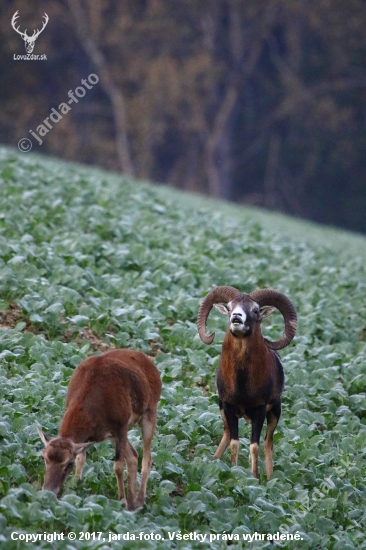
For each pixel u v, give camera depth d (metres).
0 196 78.81
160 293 64.44
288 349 60.09
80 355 49.72
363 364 59.28
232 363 42.59
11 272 57.59
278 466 44.31
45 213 74.62
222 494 40.25
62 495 36.31
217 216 101.75
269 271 77.75
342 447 47.50
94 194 90.06
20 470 37.00
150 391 38.41
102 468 39.25
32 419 41.56
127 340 55.03
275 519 38.31
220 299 44.81
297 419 49.84
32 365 47.06
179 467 40.69
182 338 56.72
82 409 35.44
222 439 44.25
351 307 71.69
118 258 68.44
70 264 64.56
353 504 42.75
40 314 54.38
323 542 38.09
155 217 87.75
